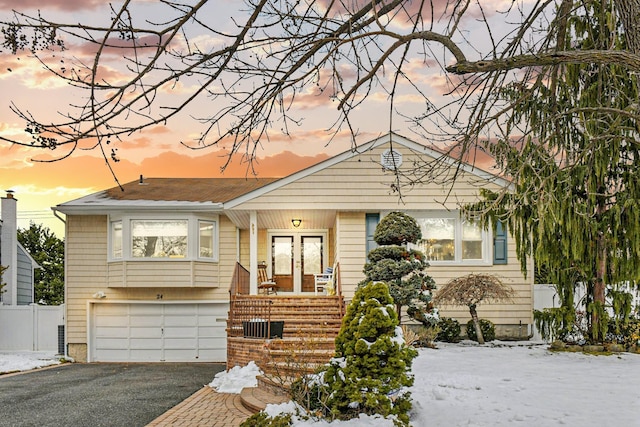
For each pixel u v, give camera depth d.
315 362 14.05
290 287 24.27
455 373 12.09
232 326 18.33
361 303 9.75
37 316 26.25
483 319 19.88
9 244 28.84
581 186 14.49
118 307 22.94
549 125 8.72
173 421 11.30
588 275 15.22
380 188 20.34
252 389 13.88
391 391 9.42
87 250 22.86
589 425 8.26
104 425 11.27
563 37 6.50
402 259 18.11
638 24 5.28
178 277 22.05
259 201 20.58
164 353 22.75
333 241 24.42
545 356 14.84
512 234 15.40
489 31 6.45
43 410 12.81
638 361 13.75
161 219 22.25
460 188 20.16
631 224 14.11
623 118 7.99
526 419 8.66
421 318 18.09
